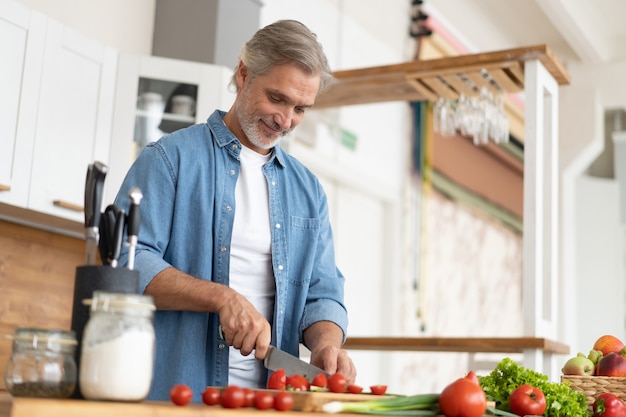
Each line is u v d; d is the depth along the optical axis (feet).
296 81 5.83
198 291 5.27
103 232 4.36
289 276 6.33
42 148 10.98
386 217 21.97
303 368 5.15
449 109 13.62
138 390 3.78
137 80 12.42
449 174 23.73
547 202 11.80
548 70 11.83
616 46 23.66
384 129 21.40
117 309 3.79
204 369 5.81
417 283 22.29
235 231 6.14
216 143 6.22
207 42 14.29
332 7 19.29
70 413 3.32
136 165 6.03
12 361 3.85
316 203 6.55
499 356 24.61
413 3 20.77
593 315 29.76
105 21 13.58
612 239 30.17
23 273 11.51
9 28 10.57
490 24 23.02
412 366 22.34
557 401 5.87
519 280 27.53
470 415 4.41
